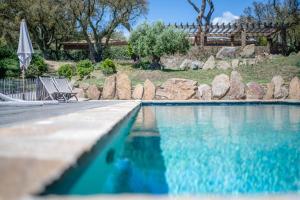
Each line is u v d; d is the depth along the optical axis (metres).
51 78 12.33
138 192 2.55
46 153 2.22
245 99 15.02
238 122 7.86
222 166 3.65
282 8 32.59
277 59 20.83
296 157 4.11
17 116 5.91
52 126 3.88
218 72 18.80
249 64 20.03
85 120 4.70
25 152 2.26
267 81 16.94
